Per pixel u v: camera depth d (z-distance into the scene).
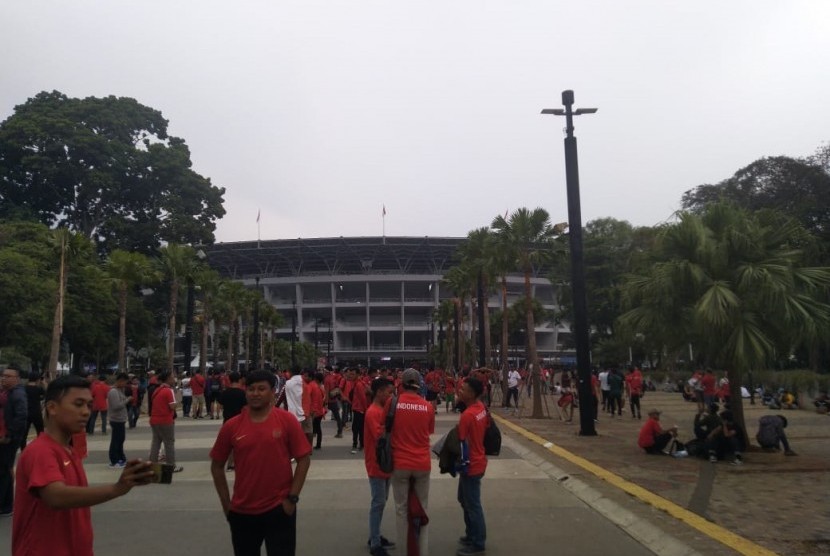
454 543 7.65
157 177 68.69
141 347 62.91
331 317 111.94
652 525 7.98
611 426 21.64
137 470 3.28
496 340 81.12
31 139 62.91
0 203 65.25
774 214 14.68
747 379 32.03
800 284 13.86
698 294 13.76
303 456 4.88
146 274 42.41
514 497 10.27
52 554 3.26
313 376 16.91
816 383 28.56
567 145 19.75
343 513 9.17
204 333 49.84
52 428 3.49
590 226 61.00
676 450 14.30
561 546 7.44
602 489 10.38
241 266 112.50
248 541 4.80
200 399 27.19
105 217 68.81
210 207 72.44
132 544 7.57
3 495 8.98
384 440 6.74
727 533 7.52
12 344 41.59
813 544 7.16
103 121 67.25
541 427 21.61
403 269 111.25
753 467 12.42
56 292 41.25
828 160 43.47
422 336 115.81
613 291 54.81
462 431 7.20
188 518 8.88
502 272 29.86
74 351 53.03
